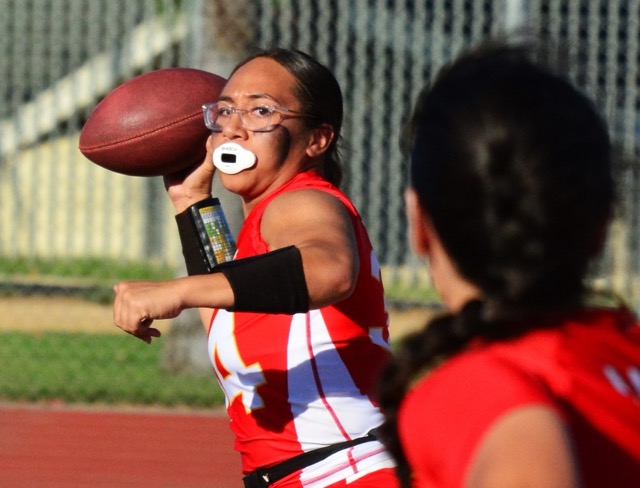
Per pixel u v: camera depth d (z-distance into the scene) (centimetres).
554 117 597
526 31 686
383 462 1130
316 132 1222
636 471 579
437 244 636
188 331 3169
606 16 3114
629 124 2895
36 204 3575
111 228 4134
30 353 3334
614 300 651
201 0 3156
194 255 1305
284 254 957
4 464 2381
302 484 1138
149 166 1316
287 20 3156
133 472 2350
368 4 3212
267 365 1145
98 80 3475
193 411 2894
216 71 3147
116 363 3278
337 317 1130
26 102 3600
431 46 3191
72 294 3638
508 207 591
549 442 539
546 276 604
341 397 1137
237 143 1198
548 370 587
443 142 606
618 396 588
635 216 2867
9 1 3491
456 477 560
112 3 3378
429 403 587
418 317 3284
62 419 2755
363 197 3297
